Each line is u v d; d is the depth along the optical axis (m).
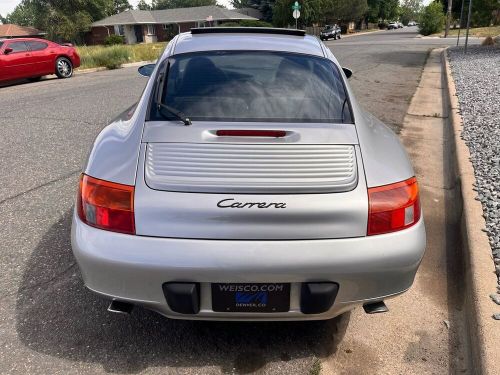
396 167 2.20
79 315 2.62
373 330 2.55
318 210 1.95
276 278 1.96
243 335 2.48
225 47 2.82
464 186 4.25
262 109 2.38
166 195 1.97
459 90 9.58
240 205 1.94
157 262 1.93
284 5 52.12
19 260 3.18
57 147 5.85
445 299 2.84
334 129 2.27
